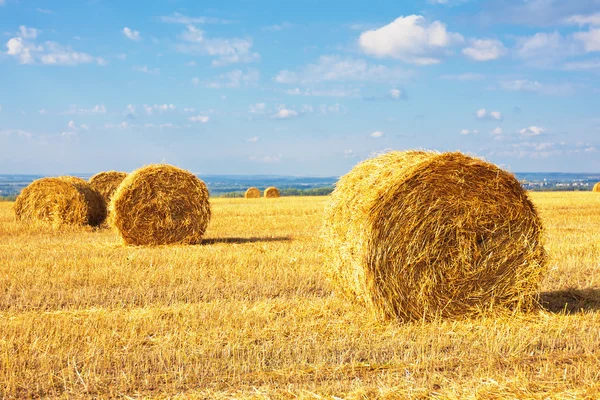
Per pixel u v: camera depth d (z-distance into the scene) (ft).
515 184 32.09
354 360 24.26
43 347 25.77
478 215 31.76
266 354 24.81
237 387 21.52
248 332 28.04
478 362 23.85
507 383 21.03
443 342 26.32
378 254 30.81
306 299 35.12
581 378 21.77
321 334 27.86
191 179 61.31
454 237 31.60
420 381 21.63
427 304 31.30
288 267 44.01
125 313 31.55
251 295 36.42
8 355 24.54
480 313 31.65
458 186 31.50
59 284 38.81
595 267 44.37
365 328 29.37
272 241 62.95
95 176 88.07
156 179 60.29
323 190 285.84
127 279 40.01
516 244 32.30
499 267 32.17
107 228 78.43
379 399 19.97
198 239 61.72
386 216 30.89
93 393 21.26
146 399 20.58
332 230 34.17
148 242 60.03
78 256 50.24
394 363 23.88
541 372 22.33
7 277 40.37
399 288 30.94
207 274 42.16
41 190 76.38
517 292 32.27
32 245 58.44
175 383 21.80
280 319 30.32
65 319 30.04
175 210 60.80
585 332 27.96
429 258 31.24
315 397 19.94
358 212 31.50
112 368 23.52
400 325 30.48
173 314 31.42
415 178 31.01
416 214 31.01
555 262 45.73
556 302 34.81
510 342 25.93
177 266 45.09
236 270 43.19
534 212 32.45
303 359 24.22
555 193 177.17
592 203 122.83
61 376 22.67
